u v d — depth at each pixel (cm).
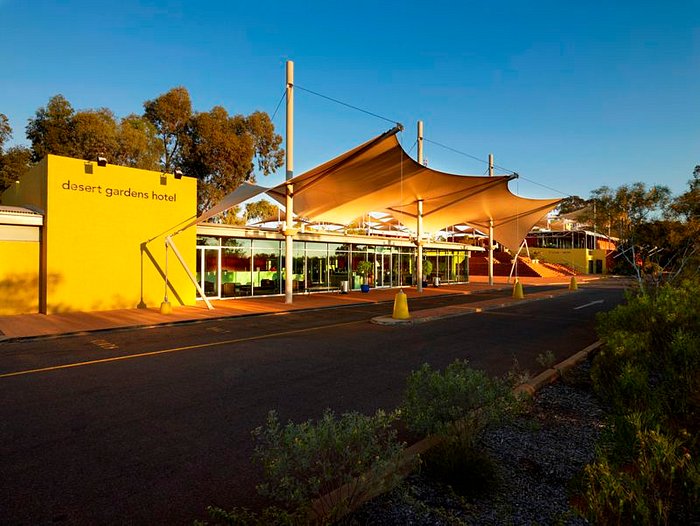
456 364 392
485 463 313
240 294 1942
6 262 1312
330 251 2383
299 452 246
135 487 327
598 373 542
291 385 607
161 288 1570
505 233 3244
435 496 289
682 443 336
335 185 1714
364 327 1158
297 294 2177
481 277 4591
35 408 509
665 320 605
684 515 258
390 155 1430
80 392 572
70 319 1226
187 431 439
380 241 2592
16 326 1104
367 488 261
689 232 1316
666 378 498
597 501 252
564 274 4925
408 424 345
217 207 1409
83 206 1387
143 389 586
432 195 2108
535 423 411
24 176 1603
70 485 330
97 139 2642
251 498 310
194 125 3094
